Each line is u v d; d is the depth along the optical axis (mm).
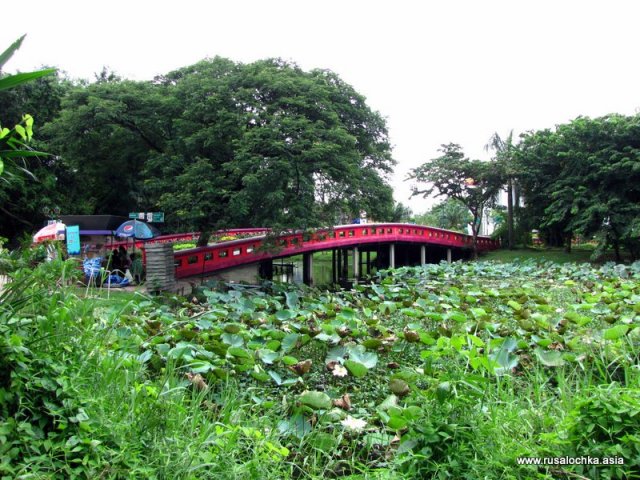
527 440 3455
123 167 16500
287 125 12695
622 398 3223
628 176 20734
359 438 4086
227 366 4848
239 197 12570
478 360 4176
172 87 14719
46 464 2584
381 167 16656
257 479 3145
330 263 41312
